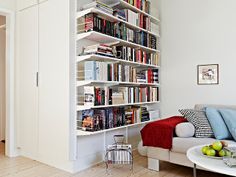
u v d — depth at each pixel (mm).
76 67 2748
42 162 3002
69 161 2693
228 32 3393
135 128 3779
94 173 2650
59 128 2781
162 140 2602
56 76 2818
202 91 3617
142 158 3244
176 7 3891
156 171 2715
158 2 4098
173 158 2574
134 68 3504
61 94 2762
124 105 3471
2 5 3209
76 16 2742
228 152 1658
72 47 2715
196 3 3684
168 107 3953
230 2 3379
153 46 3889
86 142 2869
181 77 3822
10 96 3314
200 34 3643
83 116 2744
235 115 2652
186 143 2443
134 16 3443
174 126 2637
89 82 2635
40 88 3021
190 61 3736
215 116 2715
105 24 2877
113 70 3012
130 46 3518
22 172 2658
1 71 4496
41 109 3004
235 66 3330
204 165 1535
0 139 4477
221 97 3438
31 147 3152
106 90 2889
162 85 4023
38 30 3059
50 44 2898
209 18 3559
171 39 3936
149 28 3768
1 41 4488
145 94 3670
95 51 2699
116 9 3291
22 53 3293
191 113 2824
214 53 3508
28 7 3201
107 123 2873
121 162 2742
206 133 2633
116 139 3256
